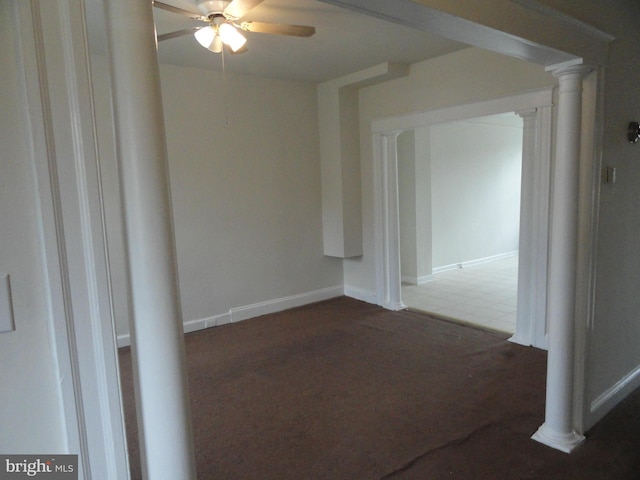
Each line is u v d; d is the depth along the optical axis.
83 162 0.92
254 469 2.16
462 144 6.75
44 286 0.92
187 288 4.20
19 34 0.85
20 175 0.89
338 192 4.86
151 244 0.96
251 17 2.93
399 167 6.01
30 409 0.94
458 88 3.84
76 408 0.96
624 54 2.41
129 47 0.91
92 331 0.96
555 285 2.23
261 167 4.59
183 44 3.39
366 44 3.51
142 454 1.05
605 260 2.44
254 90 4.46
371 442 2.35
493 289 5.64
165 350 1.00
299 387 3.02
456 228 6.84
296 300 4.99
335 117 4.74
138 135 0.93
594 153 2.20
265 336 4.06
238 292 4.54
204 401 2.86
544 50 1.91
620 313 2.66
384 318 4.51
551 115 3.28
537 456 2.19
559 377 2.25
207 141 4.20
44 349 0.94
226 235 4.41
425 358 3.46
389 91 4.46
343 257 4.93
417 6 1.43
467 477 2.06
